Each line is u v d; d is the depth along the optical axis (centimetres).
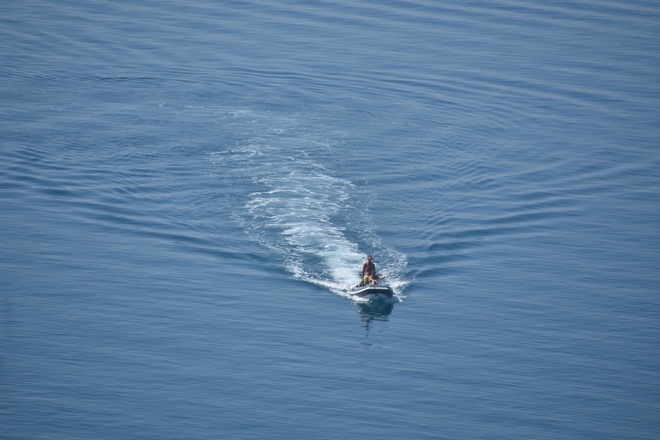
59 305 17712
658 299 19088
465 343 17312
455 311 18488
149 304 17988
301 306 18400
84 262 19375
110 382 15450
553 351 17112
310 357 16612
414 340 17375
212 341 16912
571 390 15888
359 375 16100
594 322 18175
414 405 15288
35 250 19700
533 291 19338
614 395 15775
